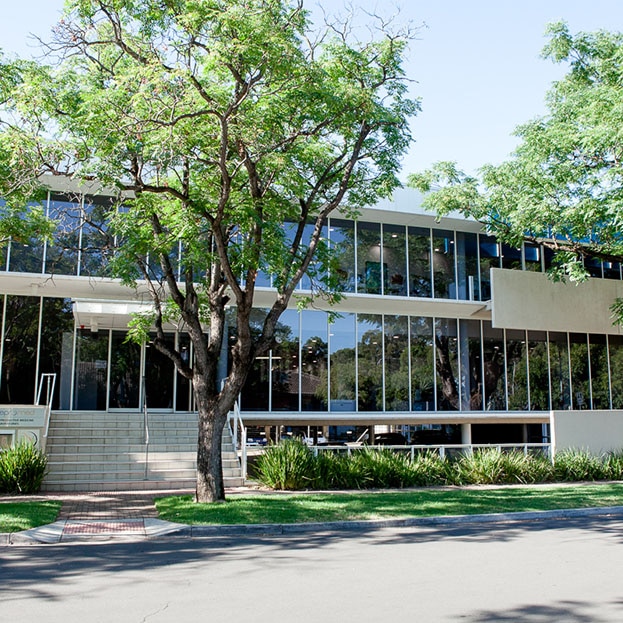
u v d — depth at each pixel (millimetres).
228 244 14242
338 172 14727
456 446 19062
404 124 13984
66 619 5863
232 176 12398
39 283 19812
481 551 9336
